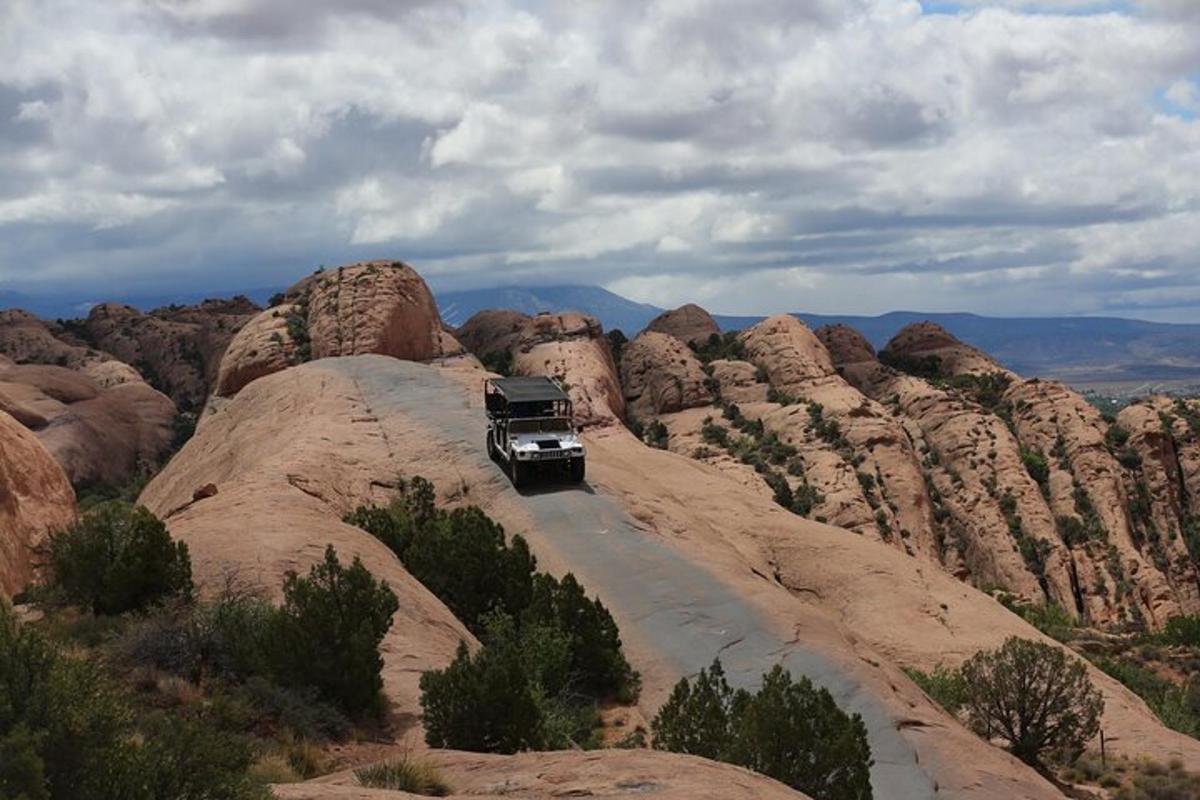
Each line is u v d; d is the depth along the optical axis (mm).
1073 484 117250
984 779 26484
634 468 61812
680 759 12336
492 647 29594
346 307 107312
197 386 159750
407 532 38969
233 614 20469
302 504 37375
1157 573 102625
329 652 19422
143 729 14547
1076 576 104500
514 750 18281
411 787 11820
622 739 27250
